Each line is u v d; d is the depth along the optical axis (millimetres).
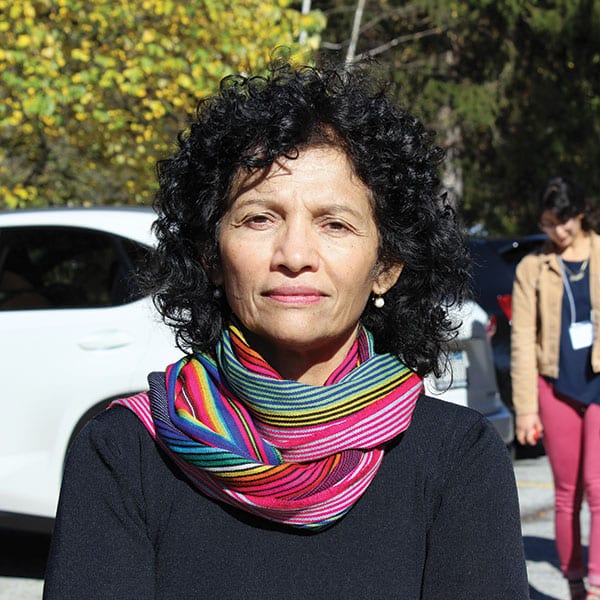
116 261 4934
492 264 8086
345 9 19906
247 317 1608
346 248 1604
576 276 4281
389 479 1610
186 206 1725
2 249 5082
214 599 1529
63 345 4801
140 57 8789
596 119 20703
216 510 1577
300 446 1580
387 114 1674
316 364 1673
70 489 1581
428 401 1706
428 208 1702
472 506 1571
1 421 4754
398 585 1539
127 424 1632
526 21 20656
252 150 1606
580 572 4379
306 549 1558
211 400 1643
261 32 9344
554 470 4387
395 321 1765
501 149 21109
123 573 1533
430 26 21703
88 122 9211
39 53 8375
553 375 4301
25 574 5141
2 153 9758
